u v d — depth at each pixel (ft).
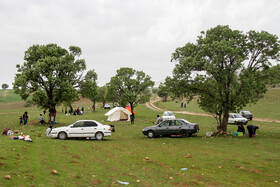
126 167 32.99
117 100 166.91
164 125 69.36
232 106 69.21
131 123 117.70
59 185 23.32
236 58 64.85
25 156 34.19
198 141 60.64
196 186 25.25
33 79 111.75
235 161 37.63
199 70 72.84
